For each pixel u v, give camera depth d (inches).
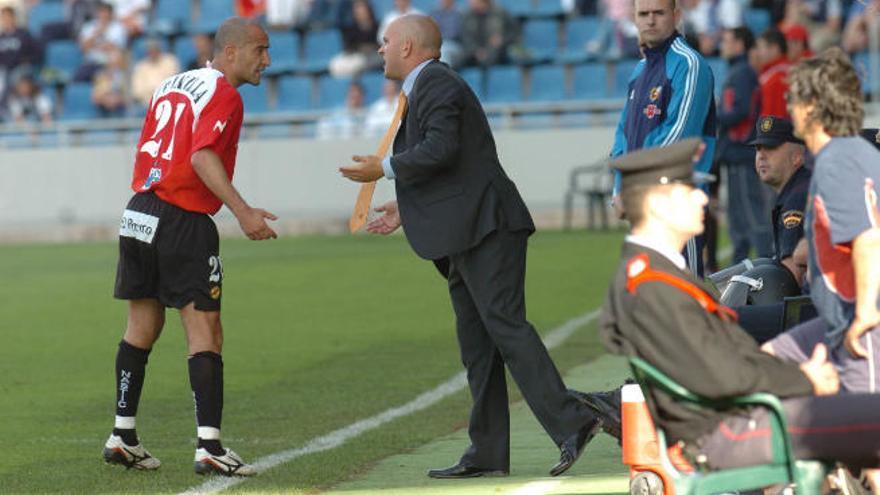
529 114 3011.8
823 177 709.9
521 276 950.4
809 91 714.8
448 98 932.6
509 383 1332.4
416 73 952.3
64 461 1034.1
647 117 1038.4
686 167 687.7
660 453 708.0
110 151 3164.4
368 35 3334.2
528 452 1040.8
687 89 1021.8
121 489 933.2
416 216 951.0
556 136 2984.7
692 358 667.4
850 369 721.6
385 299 1974.7
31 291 2172.7
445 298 1961.1
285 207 3088.1
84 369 1471.5
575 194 2979.8
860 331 704.4
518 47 3221.0
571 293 1951.3
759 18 3161.9
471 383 967.0
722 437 686.5
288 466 994.7
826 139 719.1
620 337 690.2
